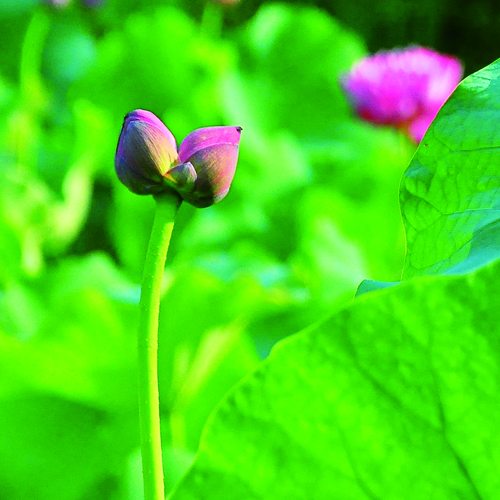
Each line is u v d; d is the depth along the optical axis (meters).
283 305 2.99
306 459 1.49
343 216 4.52
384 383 1.47
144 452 1.56
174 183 1.62
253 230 4.98
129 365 2.70
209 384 2.85
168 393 2.74
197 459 1.49
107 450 2.77
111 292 3.03
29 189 4.48
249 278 2.70
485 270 1.45
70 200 4.87
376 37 12.76
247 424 1.49
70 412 2.84
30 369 2.71
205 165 1.63
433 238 1.66
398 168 5.06
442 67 5.12
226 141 1.64
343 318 1.47
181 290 2.62
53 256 5.01
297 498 1.49
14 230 4.29
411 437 1.48
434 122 1.68
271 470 1.49
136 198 5.26
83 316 2.62
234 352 2.85
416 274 1.67
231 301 2.74
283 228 5.06
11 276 4.12
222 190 1.64
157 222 1.62
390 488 1.49
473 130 1.66
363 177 5.13
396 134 5.42
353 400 1.48
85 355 2.71
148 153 1.62
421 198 1.67
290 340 1.48
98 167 5.64
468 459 1.48
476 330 1.45
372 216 4.52
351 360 1.47
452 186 1.66
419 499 1.48
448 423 1.47
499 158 1.64
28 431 2.79
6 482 2.69
